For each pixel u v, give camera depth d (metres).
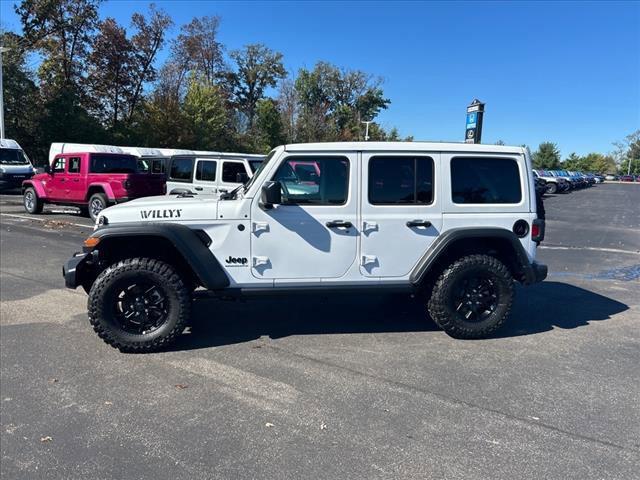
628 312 5.96
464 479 2.69
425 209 4.72
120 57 39.94
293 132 53.53
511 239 4.78
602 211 21.73
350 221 4.62
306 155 4.56
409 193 4.71
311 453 2.92
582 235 13.48
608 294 6.88
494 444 3.03
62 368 4.09
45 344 4.64
